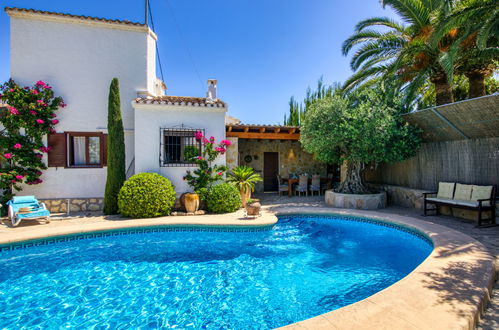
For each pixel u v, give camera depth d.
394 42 9.61
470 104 6.51
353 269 4.82
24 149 8.35
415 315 2.56
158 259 5.38
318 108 8.90
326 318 2.53
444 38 8.38
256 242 6.31
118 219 7.52
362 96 9.48
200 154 9.05
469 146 7.52
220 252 5.73
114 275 4.66
